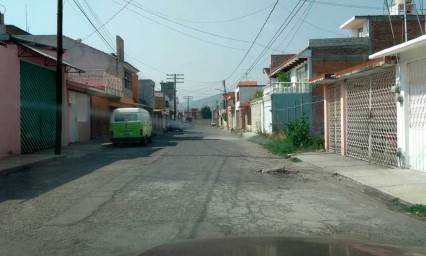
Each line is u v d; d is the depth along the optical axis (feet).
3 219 23.03
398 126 41.57
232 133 158.71
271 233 20.21
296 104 100.58
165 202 27.09
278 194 30.27
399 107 41.24
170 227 21.22
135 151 68.03
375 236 20.04
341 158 52.85
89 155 61.52
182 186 33.12
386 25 94.68
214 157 57.06
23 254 17.35
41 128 66.49
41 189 32.27
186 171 42.01
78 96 86.94
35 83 64.39
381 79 45.55
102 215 23.79
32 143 62.80
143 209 25.20
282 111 102.27
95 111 100.07
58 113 57.77
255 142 92.53
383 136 45.19
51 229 21.01
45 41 104.17
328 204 27.14
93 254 17.28
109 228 21.12
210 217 23.22
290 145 68.59
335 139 59.88
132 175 39.14
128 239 19.27
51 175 40.14
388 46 94.48
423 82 37.78
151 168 44.42
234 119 233.96
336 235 20.11
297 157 55.11
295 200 28.22
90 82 96.99
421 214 24.56
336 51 94.38
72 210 25.08
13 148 55.88
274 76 142.10
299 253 5.81
